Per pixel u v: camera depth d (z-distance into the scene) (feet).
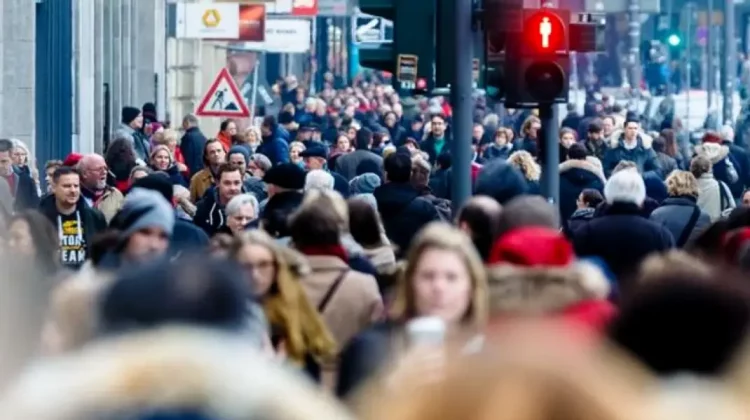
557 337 20.31
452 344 22.67
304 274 46.85
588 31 83.51
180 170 128.57
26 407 19.17
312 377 46.14
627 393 19.72
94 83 182.09
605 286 40.09
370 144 174.29
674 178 82.79
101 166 96.12
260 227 68.39
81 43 167.84
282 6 236.22
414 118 228.84
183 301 21.50
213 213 89.40
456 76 84.02
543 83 82.38
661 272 24.91
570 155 105.50
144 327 21.20
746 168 148.25
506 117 250.57
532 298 39.11
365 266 56.70
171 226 51.44
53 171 90.43
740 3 366.84
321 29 439.22
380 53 89.15
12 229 59.11
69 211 81.30
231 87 139.74
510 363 19.53
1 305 33.32
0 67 131.54
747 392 21.83
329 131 242.37
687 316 23.81
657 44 351.05
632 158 146.61
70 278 37.17
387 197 79.46
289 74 392.47
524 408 19.21
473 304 40.40
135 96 211.20
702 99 313.32
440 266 40.27
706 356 23.68
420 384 19.60
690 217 82.64
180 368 19.35
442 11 85.35
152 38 213.66
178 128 213.05
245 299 21.94
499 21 81.61
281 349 45.80
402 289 40.73
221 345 19.99
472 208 57.31
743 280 25.31
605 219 66.13
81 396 19.16
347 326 50.11
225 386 19.25
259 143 156.15
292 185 72.23
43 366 20.18
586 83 370.32
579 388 19.33
